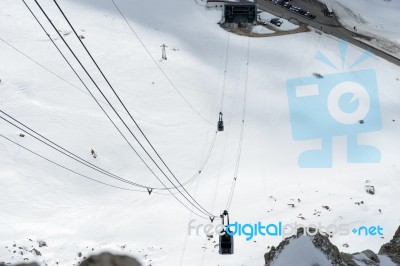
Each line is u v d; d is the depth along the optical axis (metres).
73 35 91.38
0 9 96.50
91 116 70.44
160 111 74.75
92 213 51.75
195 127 71.94
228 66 92.69
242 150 67.12
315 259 22.84
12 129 64.06
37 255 41.91
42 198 53.00
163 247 44.97
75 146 63.47
